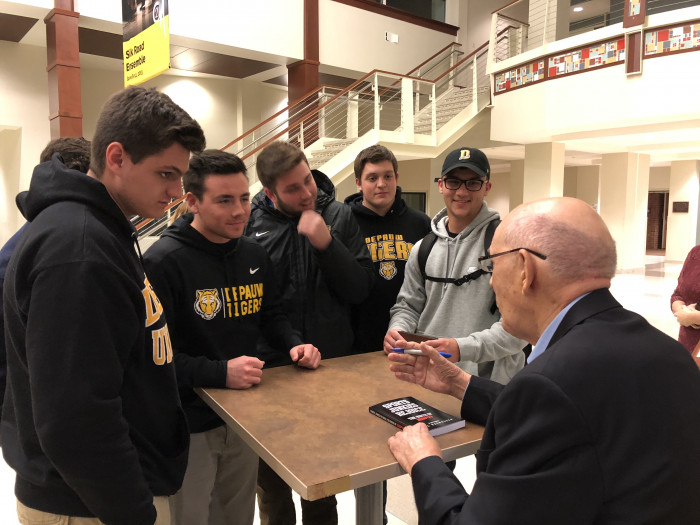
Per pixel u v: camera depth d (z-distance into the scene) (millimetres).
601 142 9352
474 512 762
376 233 2215
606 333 788
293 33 8539
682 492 719
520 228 896
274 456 996
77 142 1541
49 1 6551
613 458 700
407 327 1796
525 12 12789
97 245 901
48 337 854
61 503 962
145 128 935
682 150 10055
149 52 4430
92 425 873
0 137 8625
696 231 12438
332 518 1987
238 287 1599
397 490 2557
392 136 7547
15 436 1023
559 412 713
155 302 1140
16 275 896
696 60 5695
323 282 1874
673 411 739
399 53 10266
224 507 1663
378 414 1199
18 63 7738
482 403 1179
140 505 950
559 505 700
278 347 1731
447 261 1786
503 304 944
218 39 7746
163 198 1010
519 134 8008
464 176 1717
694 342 2562
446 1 11562
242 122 10141
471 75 11852
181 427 1196
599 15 13578
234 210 1465
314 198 1808
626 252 10625
